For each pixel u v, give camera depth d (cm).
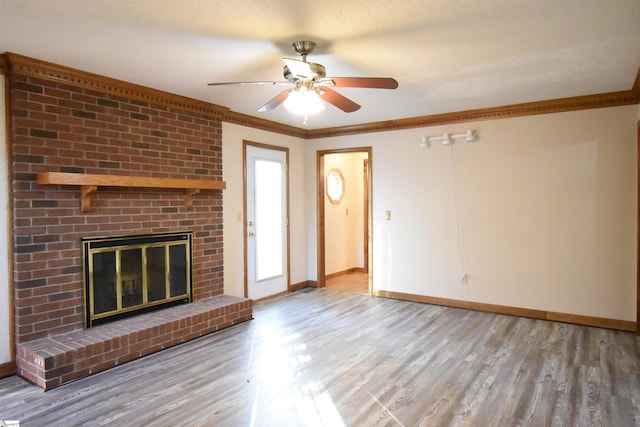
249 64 302
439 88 366
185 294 404
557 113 412
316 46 267
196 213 417
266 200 516
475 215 461
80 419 232
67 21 230
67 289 313
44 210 300
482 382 278
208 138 431
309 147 584
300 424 228
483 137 452
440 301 485
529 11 220
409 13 221
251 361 316
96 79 326
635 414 236
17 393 262
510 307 443
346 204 701
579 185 405
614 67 312
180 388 271
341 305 486
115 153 344
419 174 496
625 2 210
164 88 364
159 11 218
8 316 289
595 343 353
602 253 396
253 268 496
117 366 304
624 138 384
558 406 246
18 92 286
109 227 340
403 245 510
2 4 209
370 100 408
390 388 270
